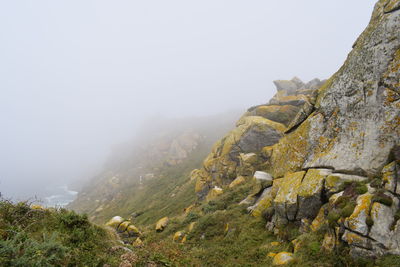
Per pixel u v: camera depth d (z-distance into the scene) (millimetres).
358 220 7012
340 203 8180
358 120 9828
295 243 9242
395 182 7234
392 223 6633
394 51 9109
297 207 10320
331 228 8000
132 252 8000
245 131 29984
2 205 7395
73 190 118250
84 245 7426
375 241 6578
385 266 6148
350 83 10562
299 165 12273
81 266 6254
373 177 8242
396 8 9656
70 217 8391
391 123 8547
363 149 9195
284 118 30703
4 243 5086
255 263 9578
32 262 4918
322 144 11320
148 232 20969
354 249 6902
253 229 12492
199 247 13336
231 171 28828
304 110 14047
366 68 9969
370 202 7211
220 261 10547
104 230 9469
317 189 9672
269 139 27828
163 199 46469
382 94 9078
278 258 8852
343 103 10758
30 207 8164
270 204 13617
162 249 10188
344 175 9266
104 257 7152
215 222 15547
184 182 50875
